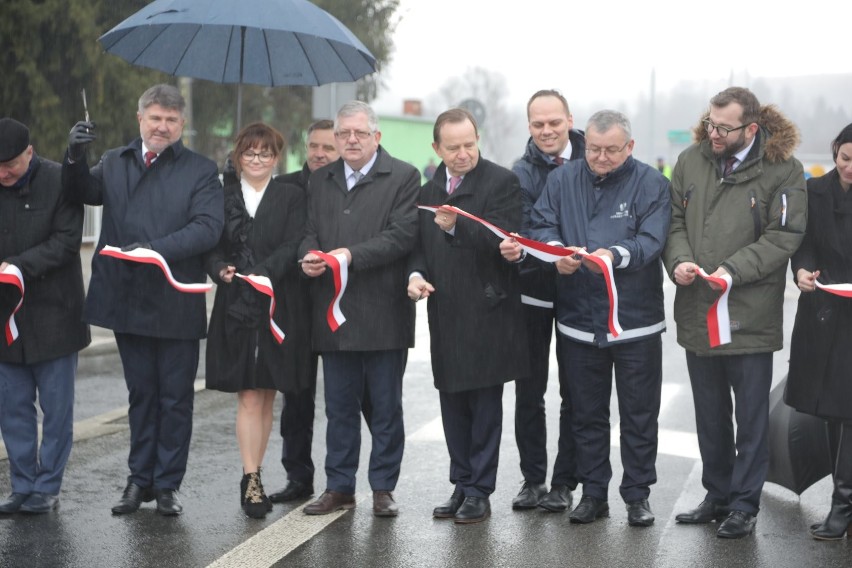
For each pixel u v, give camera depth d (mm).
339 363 5715
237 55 6305
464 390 5613
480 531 5414
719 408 5539
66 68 17109
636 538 5297
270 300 5645
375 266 5578
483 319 5547
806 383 5398
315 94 13891
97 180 5727
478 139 5578
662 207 5449
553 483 5922
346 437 5785
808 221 5395
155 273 5598
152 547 5109
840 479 5328
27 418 5758
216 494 6094
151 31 6273
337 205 5719
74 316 5785
